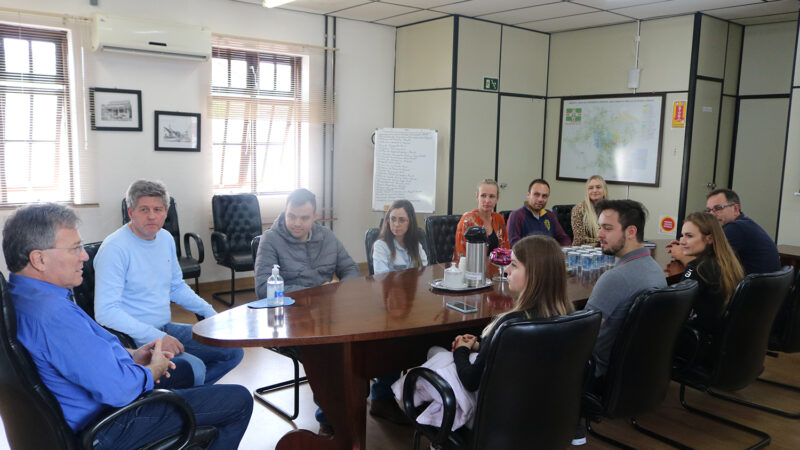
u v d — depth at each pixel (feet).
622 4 17.24
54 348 5.48
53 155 15.74
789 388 11.60
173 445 6.15
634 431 9.68
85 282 8.52
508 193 21.97
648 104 19.38
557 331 5.68
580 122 21.36
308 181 20.30
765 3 16.85
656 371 7.39
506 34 20.76
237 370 12.00
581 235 15.08
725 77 19.60
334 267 10.83
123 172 16.55
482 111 20.56
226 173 18.83
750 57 19.93
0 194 15.08
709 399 11.03
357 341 7.27
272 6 17.25
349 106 20.92
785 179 16.88
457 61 19.53
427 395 6.70
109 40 15.28
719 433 9.67
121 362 5.85
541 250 6.40
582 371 6.23
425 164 20.11
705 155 19.39
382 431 9.47
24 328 5.47
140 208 8.44
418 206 20.27
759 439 9.46
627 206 7.87
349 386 7.30
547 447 6.18
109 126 16.08
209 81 17.76
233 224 17.71
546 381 5.86
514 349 5.61
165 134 17.06
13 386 5.18
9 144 15.06
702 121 18.94
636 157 19.86
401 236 11.23
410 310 7.86
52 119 15.60
